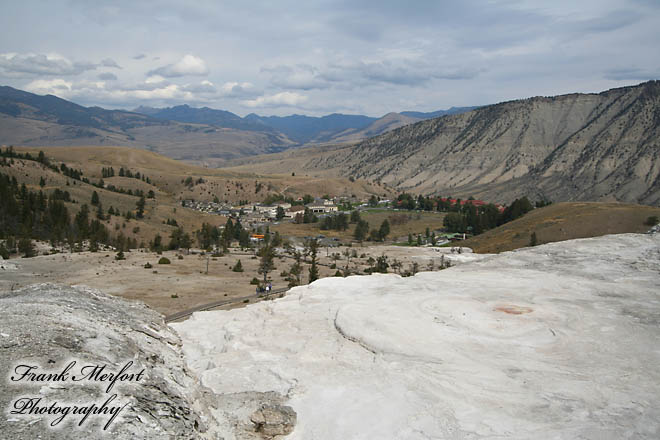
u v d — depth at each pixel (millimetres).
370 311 17422
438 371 12570
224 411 10586
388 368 12883
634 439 9141
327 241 164250
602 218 121625
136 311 14305
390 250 135750
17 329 9703
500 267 27031
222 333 17875
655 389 11195
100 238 127062
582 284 21344
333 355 14094
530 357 13469
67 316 11242
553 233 120438
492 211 169625
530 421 10039
